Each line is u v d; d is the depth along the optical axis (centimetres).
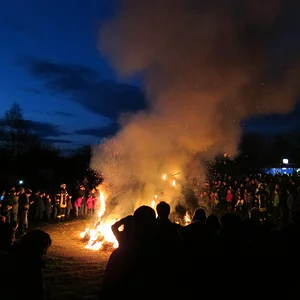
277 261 324
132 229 312
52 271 736
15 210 1172
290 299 304
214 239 333
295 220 380
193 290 306
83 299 561
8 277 289
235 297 305
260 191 1527
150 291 284
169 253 303
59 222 1441
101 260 843
